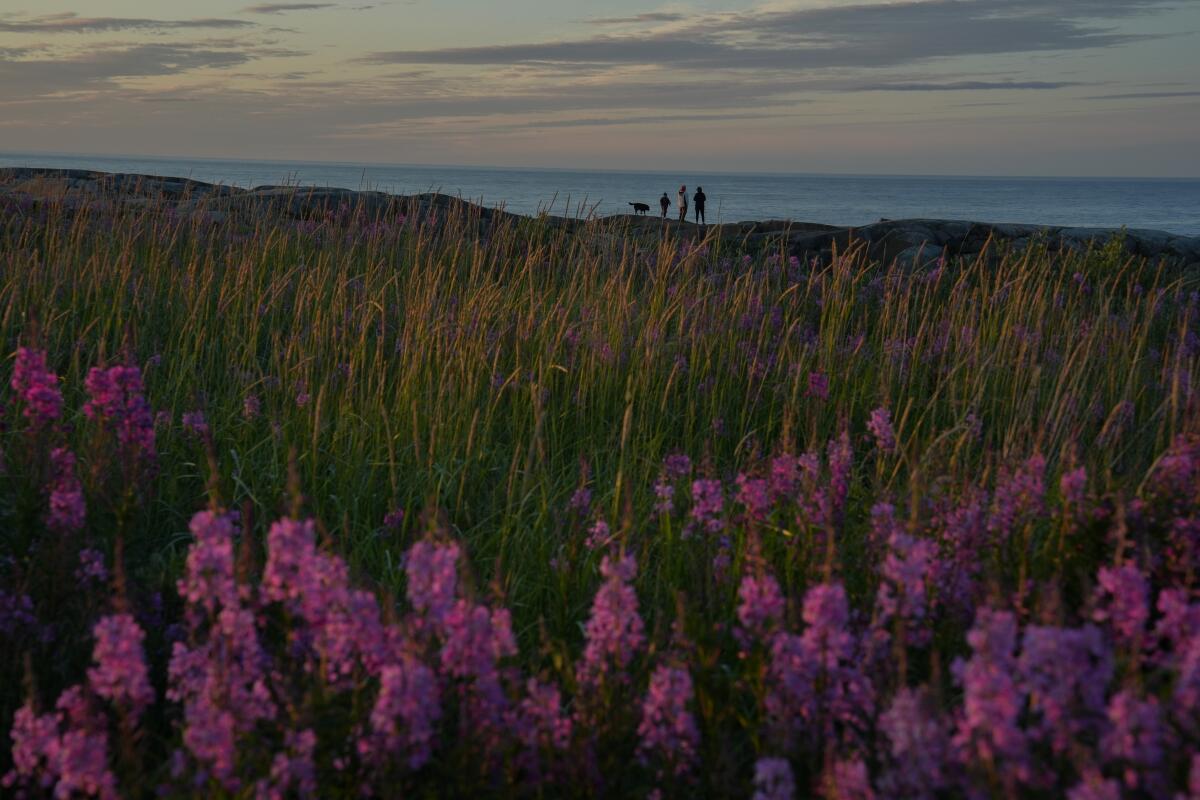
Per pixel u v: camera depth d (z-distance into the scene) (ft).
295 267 29.32
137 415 14.26
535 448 18.33
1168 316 30.94
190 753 9.12
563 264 34.86
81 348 21.97
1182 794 7.12
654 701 9.23
